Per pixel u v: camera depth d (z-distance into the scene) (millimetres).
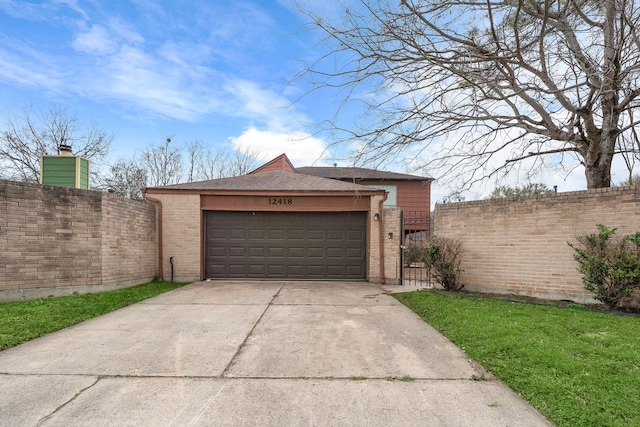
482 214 7422
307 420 2373
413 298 6883
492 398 2686
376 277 9586
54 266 6895
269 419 2381
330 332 4574
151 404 2582
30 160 18609
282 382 2979
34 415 2418
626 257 5297
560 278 6328
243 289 8352
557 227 6371
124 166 22406
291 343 4090
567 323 4641
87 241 7371
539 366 3188
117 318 5344
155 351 3783
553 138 6375
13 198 6426
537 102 5520
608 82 4934
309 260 9992
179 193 9836
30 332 4414
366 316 5520
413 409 2523
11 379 3023
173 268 9766
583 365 3148
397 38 4645
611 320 4793
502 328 4406
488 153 6688
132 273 8711
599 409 2418
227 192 9883
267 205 9969
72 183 9219
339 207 9891
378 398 2691
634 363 3197
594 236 5785
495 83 4965
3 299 6254
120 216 8250
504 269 7070
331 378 3064
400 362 3463
